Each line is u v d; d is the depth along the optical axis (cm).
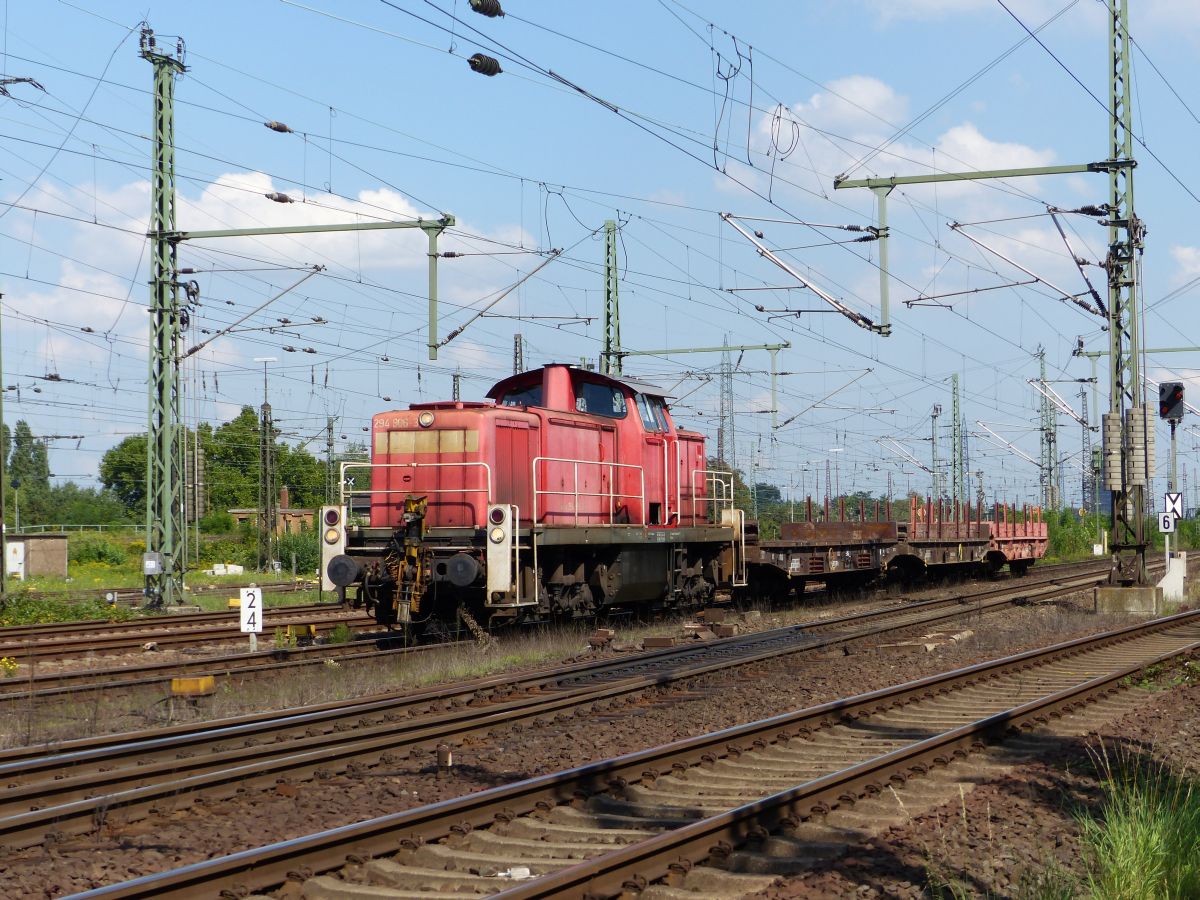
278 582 4359
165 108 2720
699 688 1463
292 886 664
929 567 3478
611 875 662
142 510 11062
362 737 1073
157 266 2722
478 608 1969
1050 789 914
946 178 2264
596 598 2152
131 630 2414
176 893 621
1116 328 2553
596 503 2159
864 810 844
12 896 658
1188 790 860
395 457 1973
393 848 737
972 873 697
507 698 1363
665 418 2423
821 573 2856
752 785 934
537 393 2175
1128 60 2439
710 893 665
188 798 863
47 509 11375
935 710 1304
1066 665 1684
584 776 894
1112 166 2400
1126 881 660
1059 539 5834
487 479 1900
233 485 9338
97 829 791
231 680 1530
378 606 1931
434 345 2377
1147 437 2583
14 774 933
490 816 811
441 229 2378
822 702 1343
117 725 1241
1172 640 2019
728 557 2514
